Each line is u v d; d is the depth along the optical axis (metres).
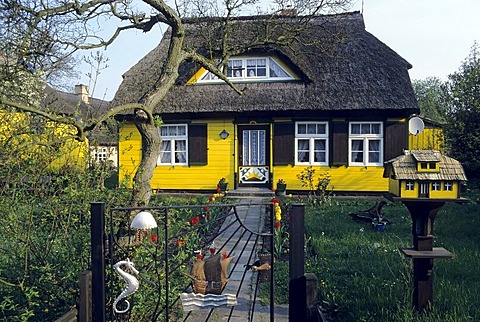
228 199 14.02
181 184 15.70
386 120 14.62
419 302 4.06
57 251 4.02
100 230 3.08
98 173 4.48
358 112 14.54
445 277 5.30
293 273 3.06
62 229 4.07
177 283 4.06
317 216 10.49
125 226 3.97
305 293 3.03
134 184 4.63
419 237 4.12
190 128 15.54
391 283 4.85
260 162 15.60
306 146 15.22
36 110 4.54
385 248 6.91
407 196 4.10
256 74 15.84
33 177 4.14
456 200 4.01
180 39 5.88
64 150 4.44
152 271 3.85
